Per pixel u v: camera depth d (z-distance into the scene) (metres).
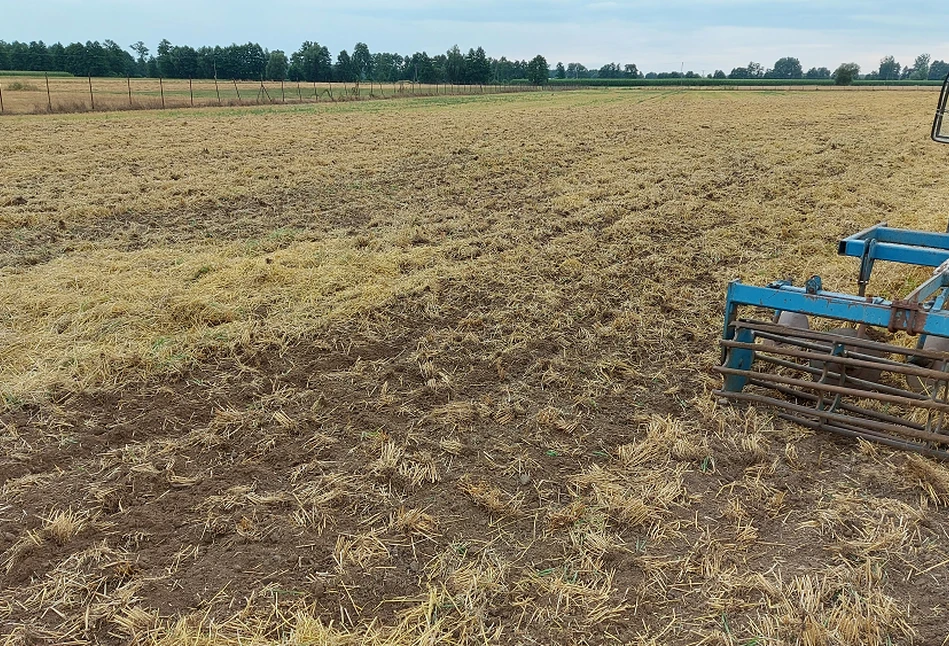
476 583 3.38
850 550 3.60
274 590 3.32
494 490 4.08
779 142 20.06
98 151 17.78
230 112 33.16
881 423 4.45
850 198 12.44
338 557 3.54
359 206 12.27
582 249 9.43
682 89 78.00
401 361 5.85
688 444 4.55
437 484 4.18
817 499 4.04
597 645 3.06
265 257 8.55
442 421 4.86
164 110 34.31
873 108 35.72
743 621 3.17
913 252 5.39
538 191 13.47
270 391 5.30
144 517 3.83
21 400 4.97
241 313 6.70
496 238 9.94
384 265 8.34
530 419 4.95
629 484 4.18
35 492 4.00
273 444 4.54
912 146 18.94
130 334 6.12
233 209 11.99
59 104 33.75
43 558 3.50
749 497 4.07
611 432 4.82
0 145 17.89
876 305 4.27
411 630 3.09
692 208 11.80
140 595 3.29
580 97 55.19
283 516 3.85
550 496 4.10
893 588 3.34
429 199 12.92
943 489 4.02
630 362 5.95
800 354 4.69
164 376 5.45
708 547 3.66
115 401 5.08
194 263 8.30
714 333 6.60
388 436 4.64
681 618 3.21
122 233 10.08
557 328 6.67
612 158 17.20
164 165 16.06
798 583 3.36
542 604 3.28
